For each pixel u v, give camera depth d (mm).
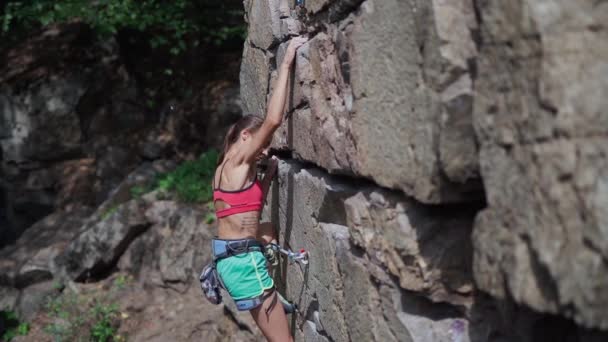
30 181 9961
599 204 1646
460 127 2262
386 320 2979
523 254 1924
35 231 9203
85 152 10000
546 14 1796
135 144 9977
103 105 10094
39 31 10656
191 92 10102
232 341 6715
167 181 8555
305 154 3895
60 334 7406
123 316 7492
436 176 2393
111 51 10203
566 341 2232
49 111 9922
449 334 2705
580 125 1715
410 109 2531
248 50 4996
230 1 10438
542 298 1855
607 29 1703
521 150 1914
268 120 3973
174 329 7121
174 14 10023
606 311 1635
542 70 1798
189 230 7863
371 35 2822
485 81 2064
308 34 3850
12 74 10031
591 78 1704
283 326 4430
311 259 3959
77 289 8039
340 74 3285
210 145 9625
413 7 2455
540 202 1837
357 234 3174
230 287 4375
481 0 2082
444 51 2277
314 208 3836
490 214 2080
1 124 9953
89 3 9867
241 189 4352
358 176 3172
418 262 2686
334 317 3609
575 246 1718
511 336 2496
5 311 8086
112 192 9562
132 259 8109
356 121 3031
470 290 2637
